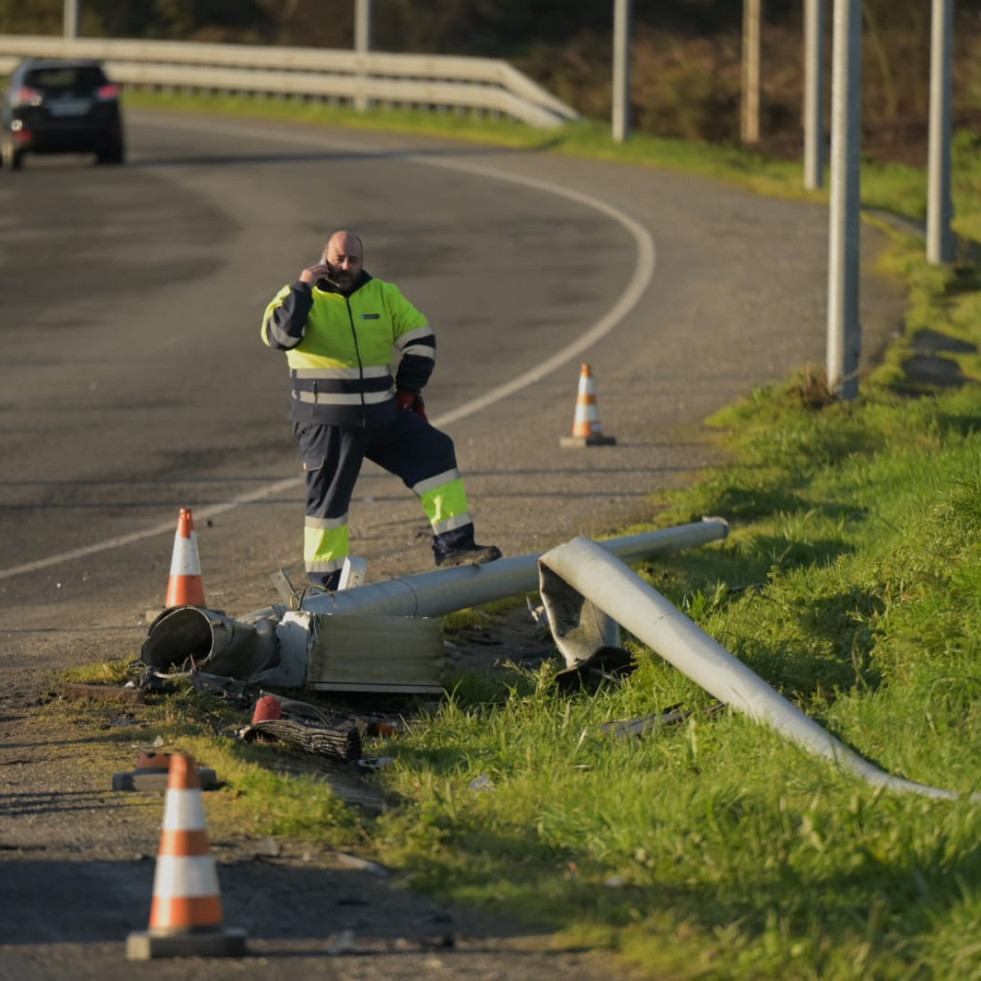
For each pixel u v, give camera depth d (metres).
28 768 24.55
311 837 21.09
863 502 43.25
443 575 34.00
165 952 16.89
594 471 50.16
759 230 102.31
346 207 114.06
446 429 57.03
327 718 28.11
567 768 23.70
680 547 39.28
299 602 31.39
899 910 17.81
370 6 169.38
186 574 32.41
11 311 83.50
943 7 87.56
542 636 34.53
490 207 113.12
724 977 16.34
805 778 21.50
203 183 126.75
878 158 149.62
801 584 33.19
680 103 185.12
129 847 20.80
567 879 18.98
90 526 45.12
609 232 102.81
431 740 26.70
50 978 16.44
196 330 77.88
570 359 69.12
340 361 33.59
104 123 135.00
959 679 24.69
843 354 57.41
